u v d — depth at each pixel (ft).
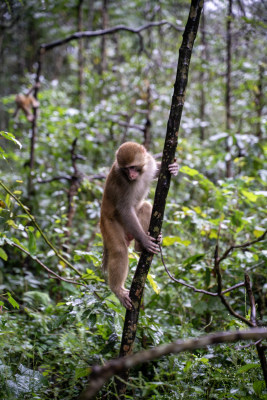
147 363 18.84
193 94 53.47
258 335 10.18
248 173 31.96
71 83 60.85
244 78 39.52
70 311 17.11
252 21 33.14
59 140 39.14
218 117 56.75
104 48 55.47
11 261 28.22
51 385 18.43
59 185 34.71
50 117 40.52
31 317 22.35
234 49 38.88
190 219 25.99
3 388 15.49
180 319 20.97
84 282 18.69
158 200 15.65
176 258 26.63
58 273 25.05
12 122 40.04
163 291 22.70
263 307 21.24
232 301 21.18
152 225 15.80
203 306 20.70
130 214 20.15
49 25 61.87
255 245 23.72
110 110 41.39
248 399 14.48
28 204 30.42
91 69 59.82
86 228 31.22
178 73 15.05
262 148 30.96
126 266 19.58
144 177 21.15
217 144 37.22
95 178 31.71
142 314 17.85
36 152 39.78
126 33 60.90
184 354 17.10
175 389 15.56
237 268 22.09
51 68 75.10
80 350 18.35
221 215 24.77
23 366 16.98
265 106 43.78
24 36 63.52
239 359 17.13
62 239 25.49
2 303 17.34
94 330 22.09
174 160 15.58
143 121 43.16
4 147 22.76
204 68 41.09
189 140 44.06
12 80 62.95
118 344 18.85
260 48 43.60
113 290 19.04
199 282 22.58
